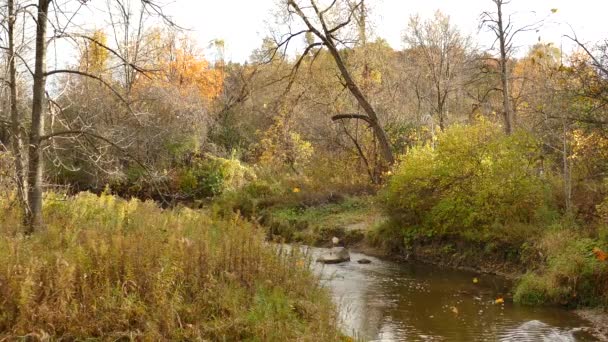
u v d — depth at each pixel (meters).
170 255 8.70
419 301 12.47
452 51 33.97
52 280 7.48
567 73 12.91
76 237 9.78
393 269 16.39
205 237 10.02
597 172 15.78
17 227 10.66
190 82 36.94
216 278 8.87
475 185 17.14
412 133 28.88
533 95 22.23
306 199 25.33
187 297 8.29
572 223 14.66
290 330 7.86
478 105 30.03
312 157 30.86
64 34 10.87
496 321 10.84
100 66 15.57
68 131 11.43
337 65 27.95
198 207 26.23
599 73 11.98
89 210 14.47
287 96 28.38
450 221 17.30
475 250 16.64
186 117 27.83
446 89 32.69
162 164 26.55
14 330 6.71
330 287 12.93
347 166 28.98
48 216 13.14
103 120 18.52
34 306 7.03
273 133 30.97
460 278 15.09
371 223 21.23
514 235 15.56
